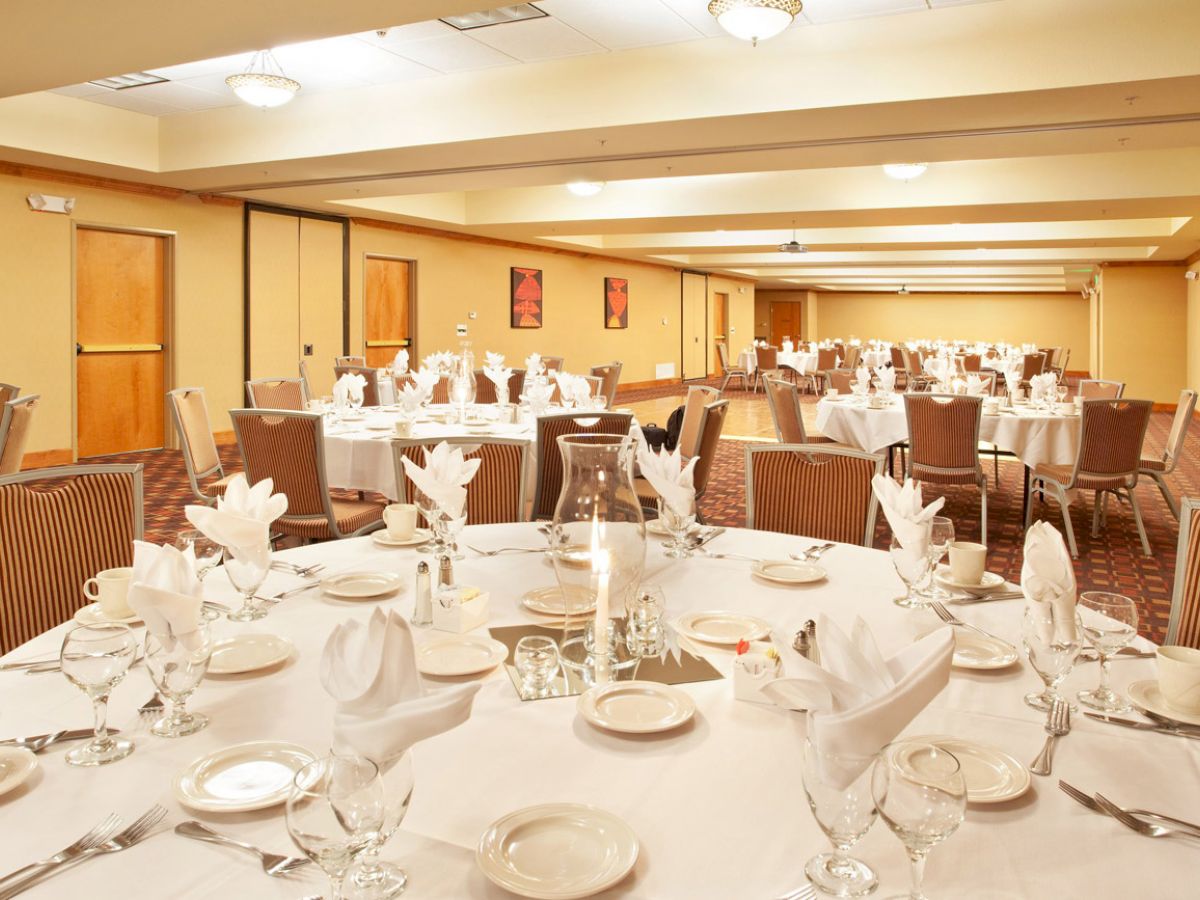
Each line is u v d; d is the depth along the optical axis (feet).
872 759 3.02
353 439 15.62
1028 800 3.89
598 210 37.35
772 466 10.28
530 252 49.34
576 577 5.42
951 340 94.38
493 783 3.99
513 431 17.44
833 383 29.48
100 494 8.25
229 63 22.09
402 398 18.60
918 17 18.75
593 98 21.77
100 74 18.11
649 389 61.62
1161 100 18.78
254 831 3.59
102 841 3.48
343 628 3.92
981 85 18.39
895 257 57.72
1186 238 40.19
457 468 7.32
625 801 3.84
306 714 4.65
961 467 18.21
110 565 8.29
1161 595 15.14
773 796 3.89
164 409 31.35
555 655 5.23
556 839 3.51
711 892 3.22
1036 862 3.44
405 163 26.25
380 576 6.95
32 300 26.68
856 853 3.51
